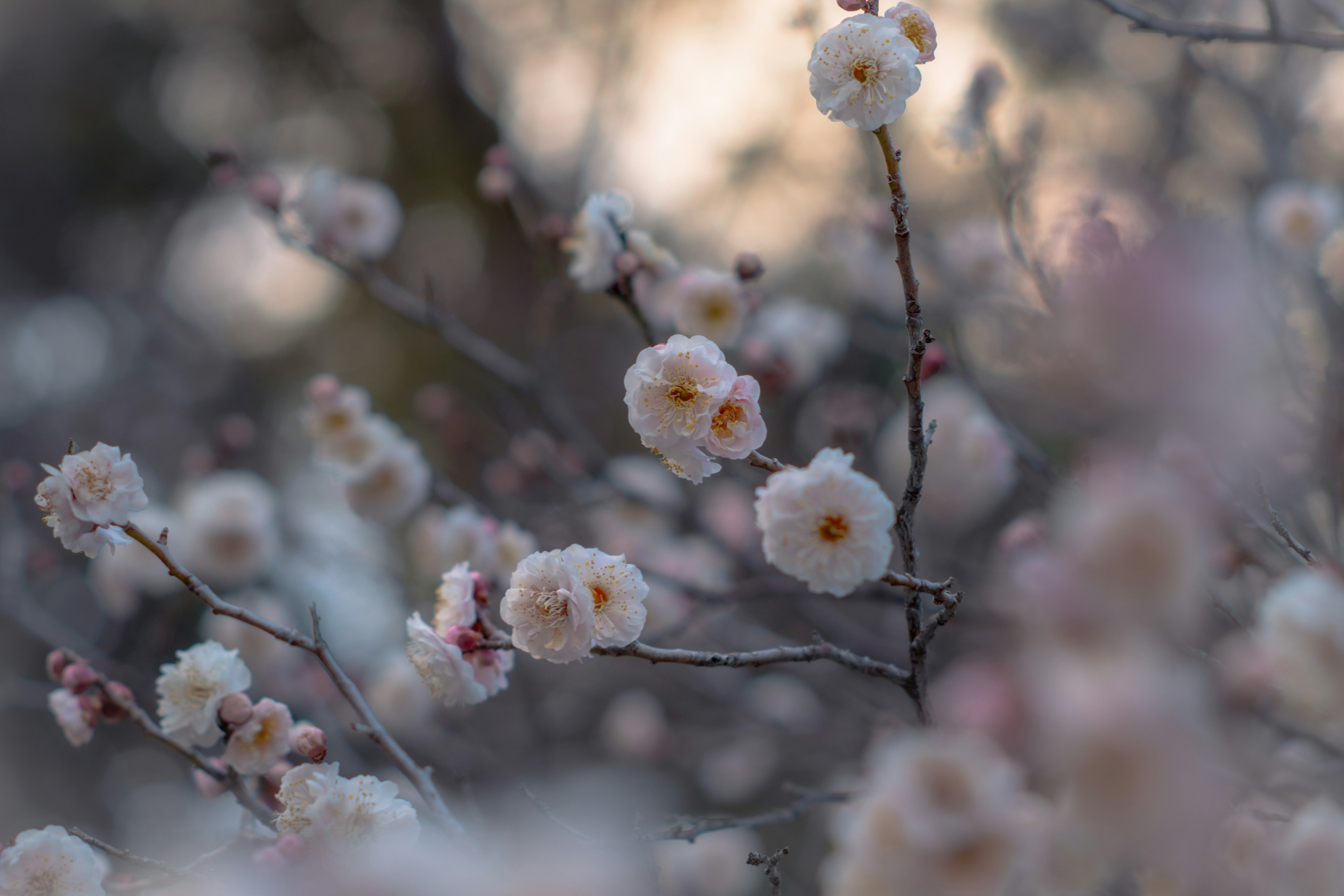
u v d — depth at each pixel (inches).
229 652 80.5
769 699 168.7
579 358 256.1
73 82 356.8
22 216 358.0
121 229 364.2
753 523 166.9
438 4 329.1
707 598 126.2
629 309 110.2
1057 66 198.4
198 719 77.7
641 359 64.0
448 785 140.2
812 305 208.8
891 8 68.7
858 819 42.6
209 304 351.3
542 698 169.8
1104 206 87.7
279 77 349.4
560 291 142.7
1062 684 37.8
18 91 354.9
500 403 175.8
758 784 169.2
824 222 191.8
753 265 110.8
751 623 161.0
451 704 73.4
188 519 147.7
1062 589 38.9
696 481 64.1
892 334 161.9
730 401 63.7
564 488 156.0
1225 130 156.6
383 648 163.0
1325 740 52.2
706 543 161.5
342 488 131.5
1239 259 57.7
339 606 166.4
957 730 41.4
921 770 39.4
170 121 358.3
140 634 186.9
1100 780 37.0
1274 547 74.4
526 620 64.6
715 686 161.8
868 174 160.4
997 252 150.7
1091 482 42.7
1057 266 91.6
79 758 225.9
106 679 82.0
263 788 82.2
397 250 323.0
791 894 140.8
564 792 151.3
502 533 124.1
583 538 157.3
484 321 295.4
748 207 220.1
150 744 216.1
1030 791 42.0
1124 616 38.1
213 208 354.6
